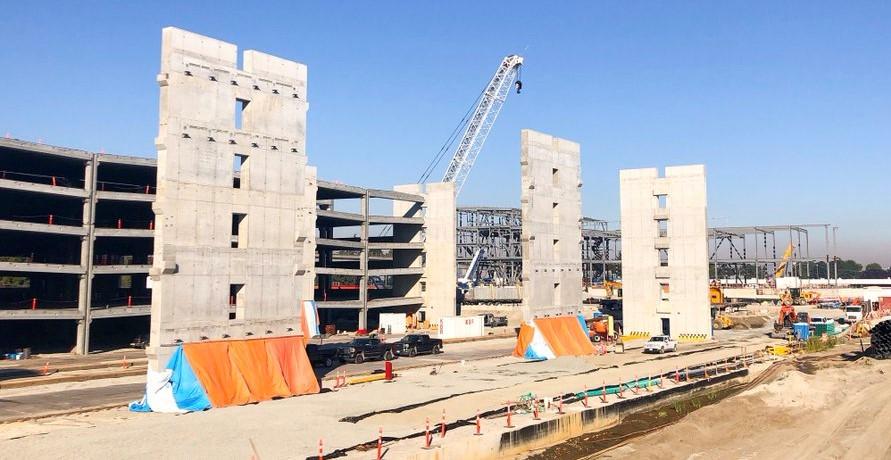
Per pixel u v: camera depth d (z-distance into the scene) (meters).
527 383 45.56
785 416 40.28
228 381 37.25
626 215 83.75
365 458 25.73
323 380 46.66
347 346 57.78
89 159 63.50
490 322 101.19
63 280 73.56
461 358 61.47
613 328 84.06
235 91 40.06
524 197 61.28
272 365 39.94
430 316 99.88
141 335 68.00
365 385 44.44
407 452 26.59
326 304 84.81
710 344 76.25
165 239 35.81
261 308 40.84
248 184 40.75
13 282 82.81
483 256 143.00
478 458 28.98
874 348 64.88
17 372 48.19
